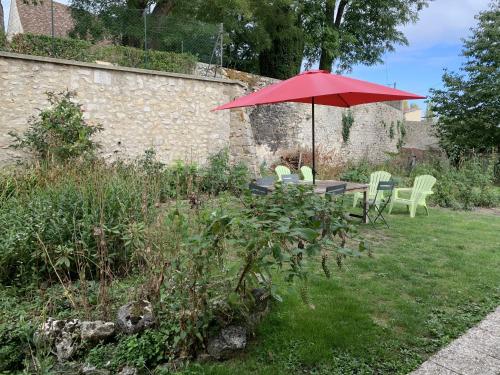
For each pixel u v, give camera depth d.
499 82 13.88
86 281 2.98
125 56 8.55
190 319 2.18
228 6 12.13
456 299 3.16
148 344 2.24
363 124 16.23
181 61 9.29
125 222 3.24
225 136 9.66
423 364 2.26
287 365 2.24
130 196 3.51
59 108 6.65
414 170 11.92
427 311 2.93
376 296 3.21
